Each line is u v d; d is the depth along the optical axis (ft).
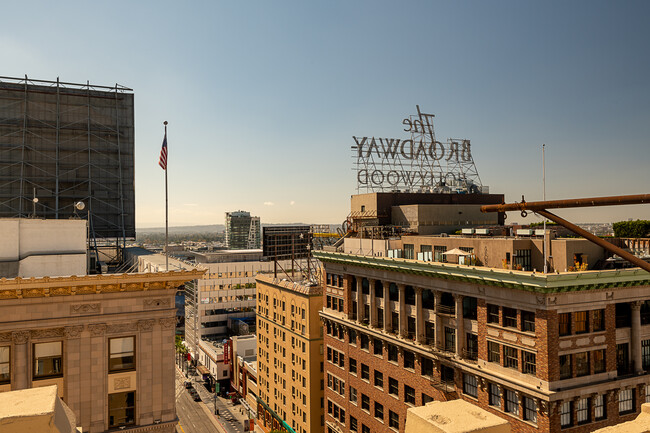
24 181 370.94
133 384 113.60
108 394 111.34
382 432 196.44
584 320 133.69
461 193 287.28
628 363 139.74
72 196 381.60
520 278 130.72
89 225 380.37
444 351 166.09
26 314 104.94
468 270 149.59
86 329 109.09
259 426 354.95
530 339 132.16
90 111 396.78
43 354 107.65
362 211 272.31
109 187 398.01
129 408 113.29
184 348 567.18
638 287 139.54
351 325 219.61
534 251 158.20
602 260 151.43
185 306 624.59
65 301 107.96
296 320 289.53
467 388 156.56
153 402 114.52
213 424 378.32
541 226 209.97
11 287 101.14
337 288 238.89
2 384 103.40
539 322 128.57
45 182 377.50
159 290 115.85
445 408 22.75
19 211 360.28
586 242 151.43
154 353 115.03
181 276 115.65
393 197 263.70
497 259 160.86
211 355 480.64
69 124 388.37
